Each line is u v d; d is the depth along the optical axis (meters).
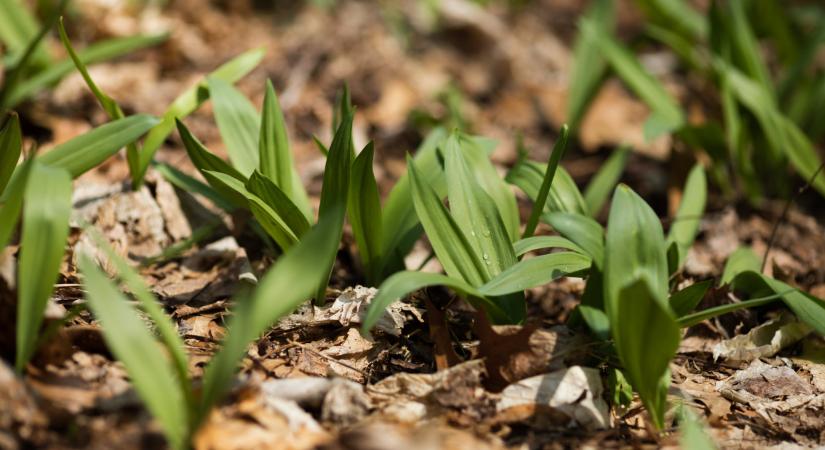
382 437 1.55
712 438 1.62
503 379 1.64
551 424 1.61
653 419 1.60
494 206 1.67
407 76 2.82
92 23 2.65
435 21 3.23
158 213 1.84
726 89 2.04
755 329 1.75
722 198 2.13
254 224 1.83
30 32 2.04
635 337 1.56
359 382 1.65
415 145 2.39
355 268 1.86
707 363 1.74
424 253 1.92
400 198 1.78
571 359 1.65
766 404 1.67
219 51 2.78
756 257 1.85
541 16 3.68
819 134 2.17
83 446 1.52
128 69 2.51
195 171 2.03
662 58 3.19
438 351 1.66
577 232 1.65
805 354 1.75
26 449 1.52
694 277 1.89
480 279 1.65
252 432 1.55
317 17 3.14
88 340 1.62
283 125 1.76
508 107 2.85
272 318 1.48
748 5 2.32
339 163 1.67
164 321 1.52
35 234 1.54
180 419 1.50
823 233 2.04
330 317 1.71
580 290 1.85
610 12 2.59
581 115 2.38
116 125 1.70
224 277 1.78
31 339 1.54
